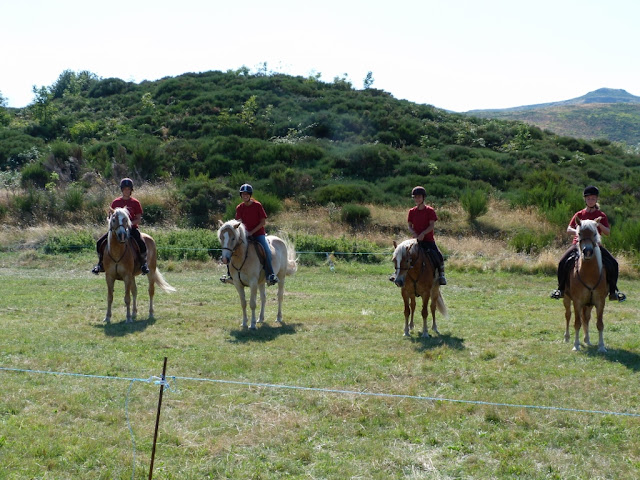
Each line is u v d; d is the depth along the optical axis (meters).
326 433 6.62
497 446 6.29
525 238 22.94
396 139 41.16
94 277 18.02
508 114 143.62
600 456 6.13
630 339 11.09
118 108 47.72
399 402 7.46
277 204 27.53
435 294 11.45
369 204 29.42
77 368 8.55
